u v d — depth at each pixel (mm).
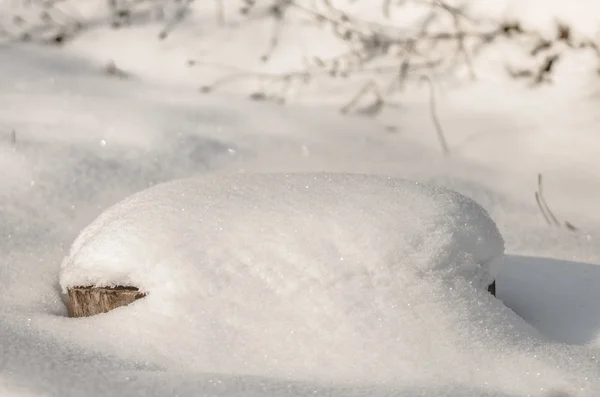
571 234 7566
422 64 10695
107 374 4188
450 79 10508
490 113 9992
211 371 4410
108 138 8867
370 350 4469
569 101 9984
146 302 4863
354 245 4832
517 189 8602
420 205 5176
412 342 4512
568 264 6566
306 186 5387
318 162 8891
